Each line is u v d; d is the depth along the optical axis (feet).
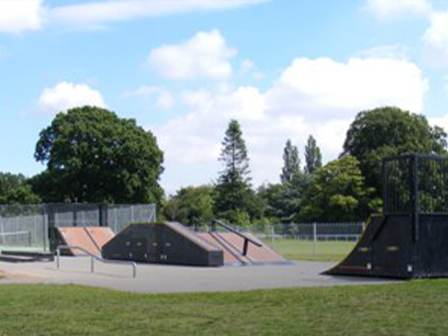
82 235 119.85
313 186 231.09
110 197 216.33
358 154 248.32
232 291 47.78
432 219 61.67
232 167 286.25
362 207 225.35
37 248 141.08
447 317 33.35
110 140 214.69
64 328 30.83
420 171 61.41
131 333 29.43
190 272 71.92
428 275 61.00
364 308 37.01
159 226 92.22
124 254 98.63
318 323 31.63
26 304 39.93
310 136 408.26
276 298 42.29
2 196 228.02
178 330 30.07
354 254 65.57
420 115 259.80
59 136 213.87
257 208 289.33
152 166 222.28
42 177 218.79
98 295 45.06
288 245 129.29
